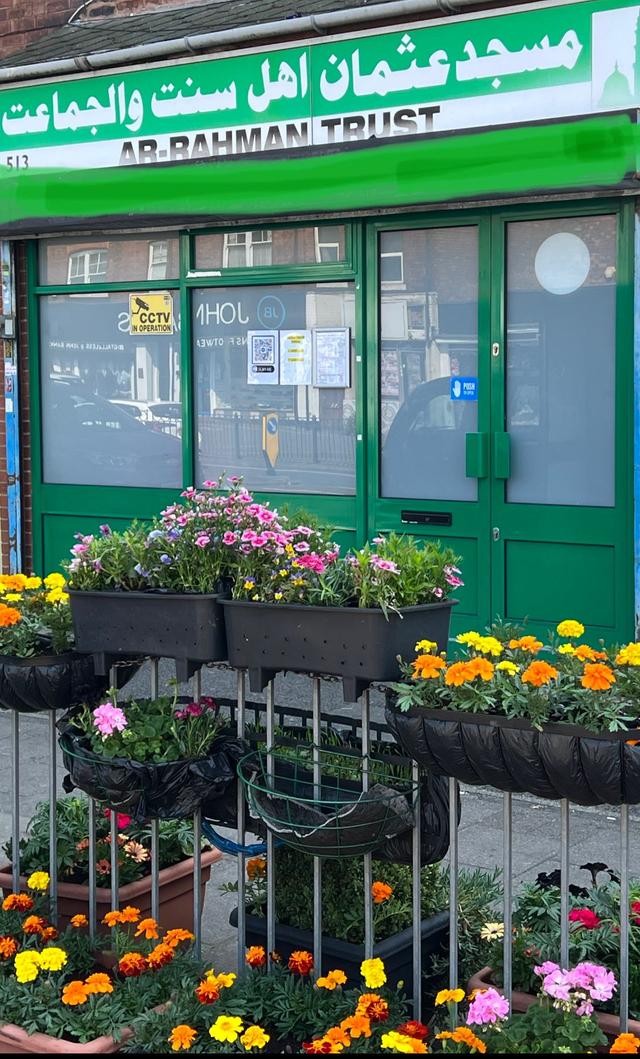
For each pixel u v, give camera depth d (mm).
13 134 9391
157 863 4266
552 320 7613
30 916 4273
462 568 7992
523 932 3893
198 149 8555
